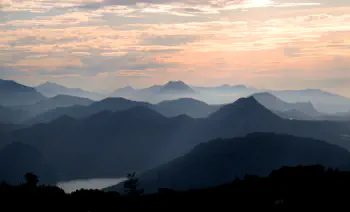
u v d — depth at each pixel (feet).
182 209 168.76
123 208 183.62
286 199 163.63
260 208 158.30
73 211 186.09
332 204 154.71
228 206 165.68
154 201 186.70
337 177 183.62
